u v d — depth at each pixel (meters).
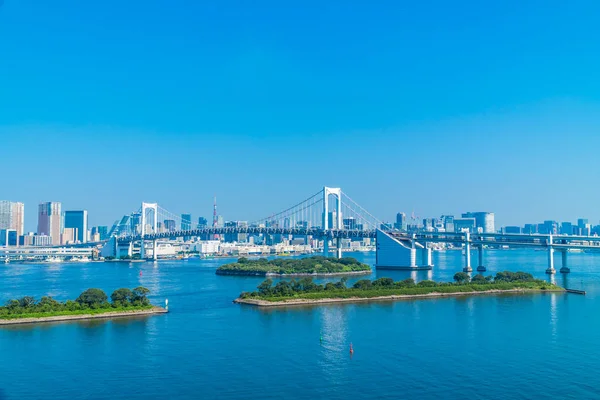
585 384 107.88
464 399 100.75
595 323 159.88
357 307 187.62
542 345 135.00
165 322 161.00
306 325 157.12
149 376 112.75
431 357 125.12
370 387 106.50
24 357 124.75
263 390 105.12
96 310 169.25
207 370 116.25
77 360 122.69
